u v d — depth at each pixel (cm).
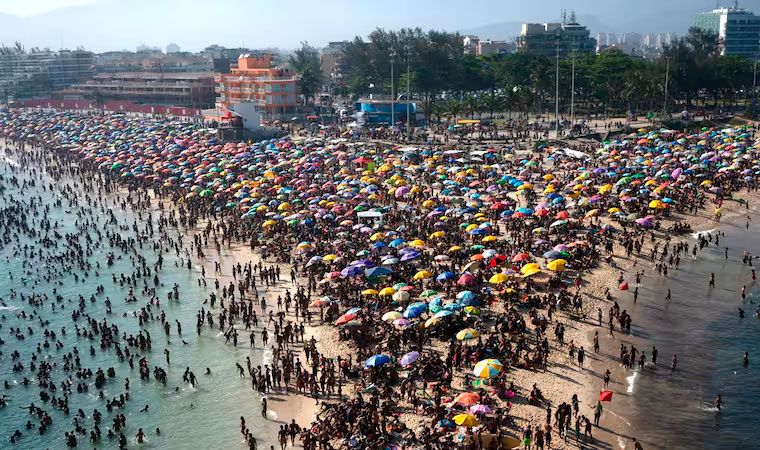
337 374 6106
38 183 15675
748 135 15938
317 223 10131
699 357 6275
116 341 7138
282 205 10725
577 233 9481
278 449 5144
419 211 10469
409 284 7581
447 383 5647
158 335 7269
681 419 5278
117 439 5403
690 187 11556
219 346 6944
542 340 6362
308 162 14112
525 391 5597
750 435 5078
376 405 5362
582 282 7950
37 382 6350
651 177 11962
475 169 12812
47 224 11500
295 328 6875
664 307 7375
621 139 16275
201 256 9731
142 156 16362
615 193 11288
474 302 6569
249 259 9488
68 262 9800
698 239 9644
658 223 9850
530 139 16788
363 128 19038
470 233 8819
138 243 10575
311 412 5597
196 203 12262
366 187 11381
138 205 12825
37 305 8225
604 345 6462
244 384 6172
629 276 8238
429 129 19275
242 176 13538
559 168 13475
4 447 5344
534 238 9044
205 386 6159
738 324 6956
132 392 6109
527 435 4862
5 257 10094
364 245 8931
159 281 8894
